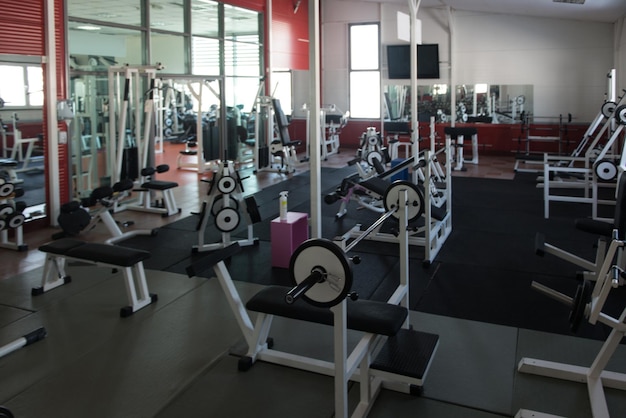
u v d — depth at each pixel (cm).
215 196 434
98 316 317
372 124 1112
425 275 380
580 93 949
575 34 935
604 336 283
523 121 973
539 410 219
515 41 973
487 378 244
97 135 600
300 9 1001
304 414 220
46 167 523
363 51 1099
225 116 829
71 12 546
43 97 514
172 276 385
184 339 287
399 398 230
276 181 776
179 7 719
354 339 281
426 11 1021
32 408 225
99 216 473
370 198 611
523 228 502
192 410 223
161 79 694
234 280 377
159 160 934
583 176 747
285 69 988
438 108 1048
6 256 434
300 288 162
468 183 736
